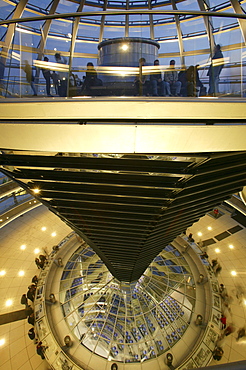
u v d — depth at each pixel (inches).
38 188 374.6
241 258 949.2
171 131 229.1
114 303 813.2
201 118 223.1
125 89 261.4
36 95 257.6
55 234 1098.7
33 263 934.4
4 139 257.9
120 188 361.7
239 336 680.4
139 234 492.7
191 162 290.4
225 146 248.2
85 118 227.9
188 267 919.0
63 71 268.2
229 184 398.9
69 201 422.6
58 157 308.3
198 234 1119.6
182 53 271.0
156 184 332.2
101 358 666.2
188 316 768.3
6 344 673.0
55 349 666.8
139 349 693.3
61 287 839.1
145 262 725.3
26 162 320.5
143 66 267.7
